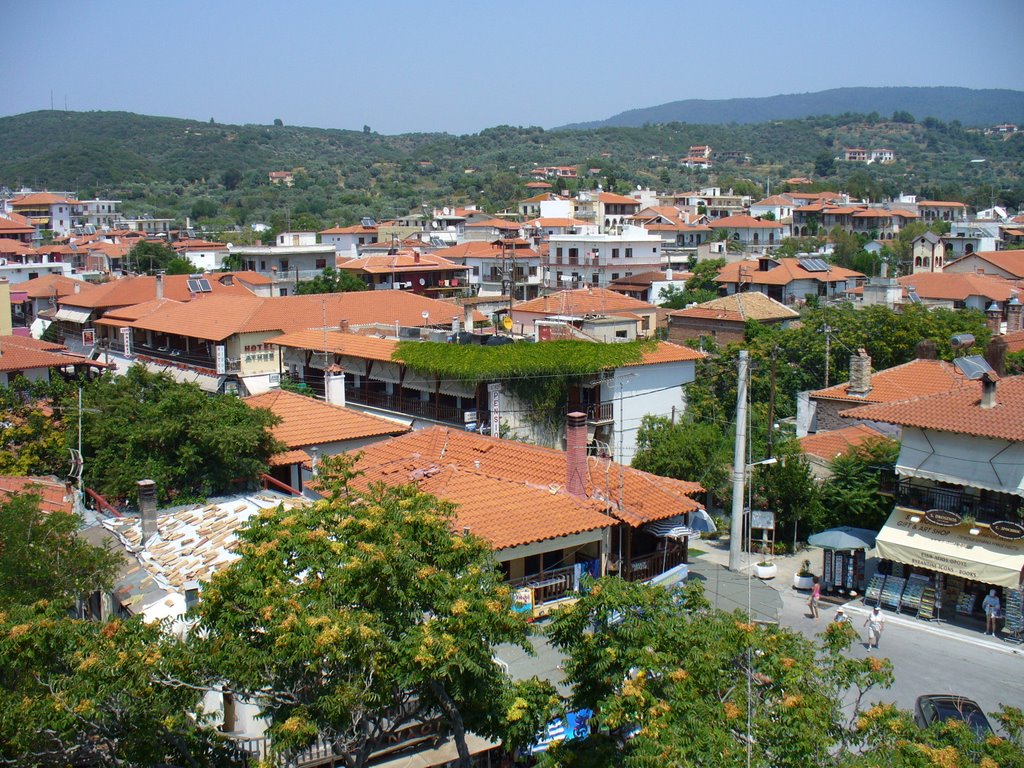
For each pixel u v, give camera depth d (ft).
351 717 60.85
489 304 345.72
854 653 105.29
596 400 175.52
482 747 79.66
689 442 156.56
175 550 100.94
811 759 53.83
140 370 137.08
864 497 134.51
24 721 54.70
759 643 60.13
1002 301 314.76
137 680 56.90
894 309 261.65
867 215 605.31
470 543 69.26
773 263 384.68
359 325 214.48
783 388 224.53
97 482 125.90
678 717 56.29
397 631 62.80
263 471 129.80
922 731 57.16
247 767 64.90
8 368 191.93
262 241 555.69
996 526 110.93
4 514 80.84
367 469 122.93
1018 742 56.54
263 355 222.07
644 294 396.78
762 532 140.87
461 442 130.11
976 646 107.45
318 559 64.64
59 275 386.93
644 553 111.65
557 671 86.84
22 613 62.54
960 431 114.11
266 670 61.31
